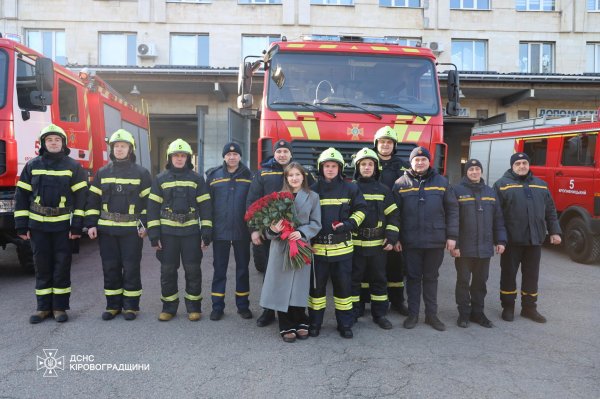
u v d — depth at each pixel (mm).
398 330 4609
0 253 8289
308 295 4316
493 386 3383
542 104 16844
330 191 4371
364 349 4074
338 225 4223
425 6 18250
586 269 7695
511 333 4551
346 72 6309
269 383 3396
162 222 4730
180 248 4844
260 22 18016
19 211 4613
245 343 4188
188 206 4738
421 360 3844
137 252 4816
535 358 3912
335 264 4375
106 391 3256
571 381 3475
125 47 17938
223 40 17953
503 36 18453
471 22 18391
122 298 4922
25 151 6105
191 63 18094
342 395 3225
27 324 4590
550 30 18469
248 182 4988
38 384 3348
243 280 4941
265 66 6402
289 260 4129
